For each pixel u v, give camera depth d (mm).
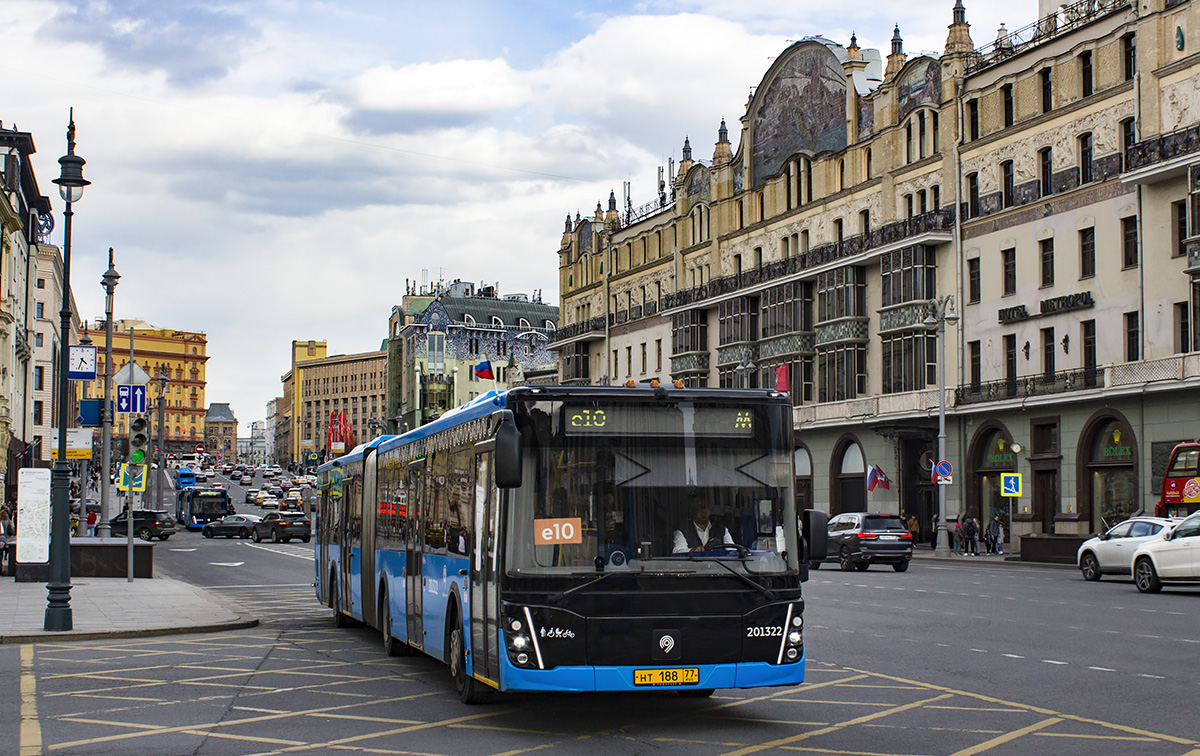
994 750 9992
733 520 11188
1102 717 11516
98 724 11539
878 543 39375
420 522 15289
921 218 56562
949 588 30203
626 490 11031
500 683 10812
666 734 10922
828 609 24125
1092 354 48438
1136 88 45781
